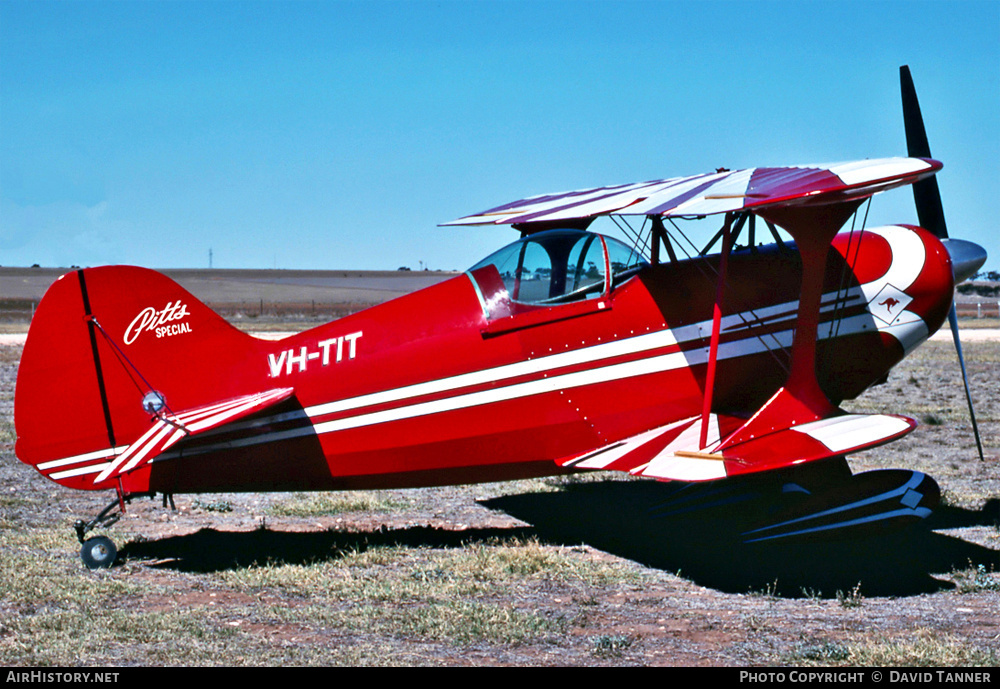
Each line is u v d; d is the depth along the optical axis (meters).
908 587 6.38
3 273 142.12
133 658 4.92
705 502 8.46
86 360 6.92
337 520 8.61
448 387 7.20
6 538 7.68
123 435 6.98
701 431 6.89
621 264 7.56
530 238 7.41
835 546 7.51
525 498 9.55
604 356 7.39
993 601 6.05
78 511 8.84
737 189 6.19
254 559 7.14
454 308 7.27
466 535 7.97
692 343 7.55
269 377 7.13
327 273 170.38
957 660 4.84
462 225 8.14
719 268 7.42
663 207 6.11
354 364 7.16
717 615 5.77
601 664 4.89
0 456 11.68
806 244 6.78
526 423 7.32
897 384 20.00
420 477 7.38
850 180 5.91
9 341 35.66
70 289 6.88
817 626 5.54
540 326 7.28
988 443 12.55
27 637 5.24
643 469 6.64
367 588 6.29
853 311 8.09
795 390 7.11
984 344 32.03
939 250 8.37
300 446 7.15
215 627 5.48
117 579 6.55
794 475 7.69
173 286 7.06
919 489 7.40
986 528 8.02
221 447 7.06
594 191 8.41
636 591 6.32
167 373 7.03
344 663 4.87
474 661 4.92
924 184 9.69
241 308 84.31
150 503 9.26
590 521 8.52
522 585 6.44
